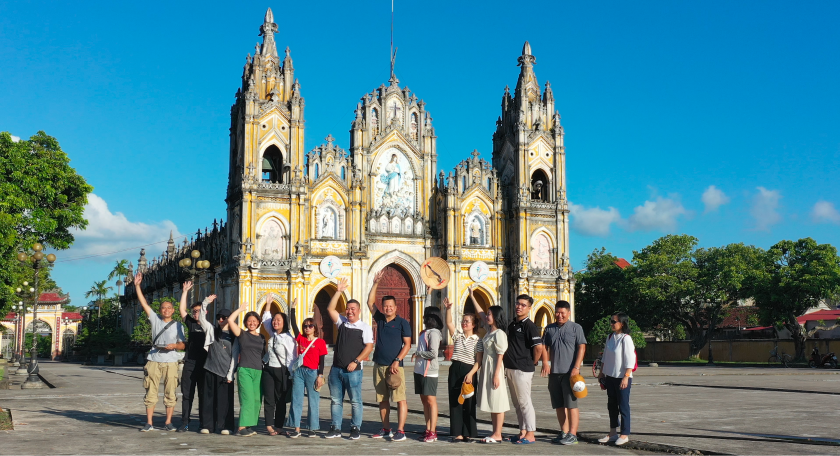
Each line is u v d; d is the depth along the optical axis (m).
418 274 82.81
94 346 107.19
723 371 67.75
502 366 18.97
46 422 22.86
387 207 83.00
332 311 20.44
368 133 82.81
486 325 19.77
